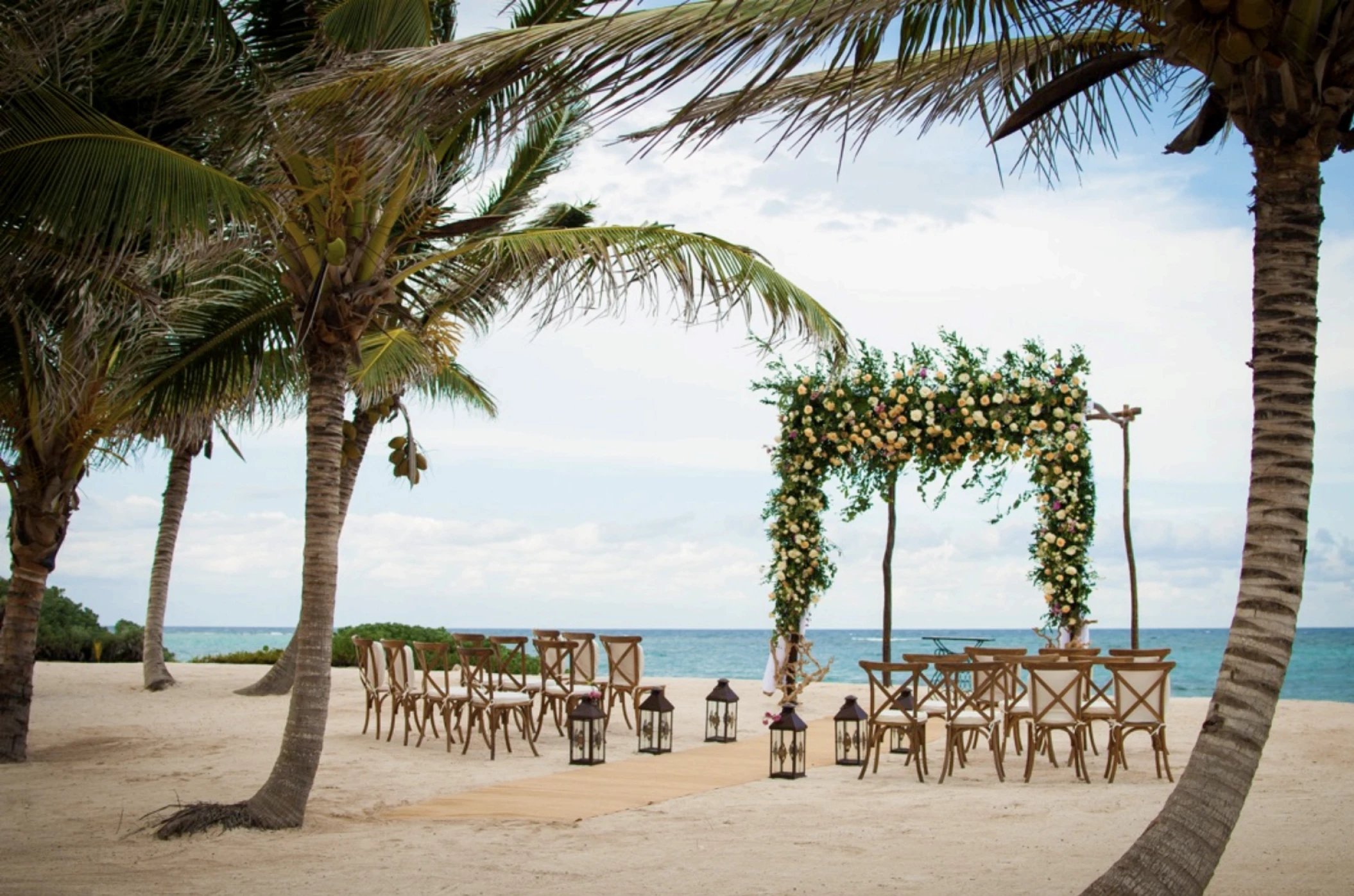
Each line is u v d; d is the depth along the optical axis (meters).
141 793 8.20
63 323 8.56
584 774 9.16
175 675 18.59
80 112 6.08
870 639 71.12
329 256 6.75
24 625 9.92
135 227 6.11
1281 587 4.29
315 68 6.85
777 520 14.91
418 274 8.66
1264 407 4.39
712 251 7.95
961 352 13.75
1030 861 5.78
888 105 5.66
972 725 8.84
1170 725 12.48
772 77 4.60
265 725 12.31
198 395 9.23
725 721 11.41
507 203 11.62
